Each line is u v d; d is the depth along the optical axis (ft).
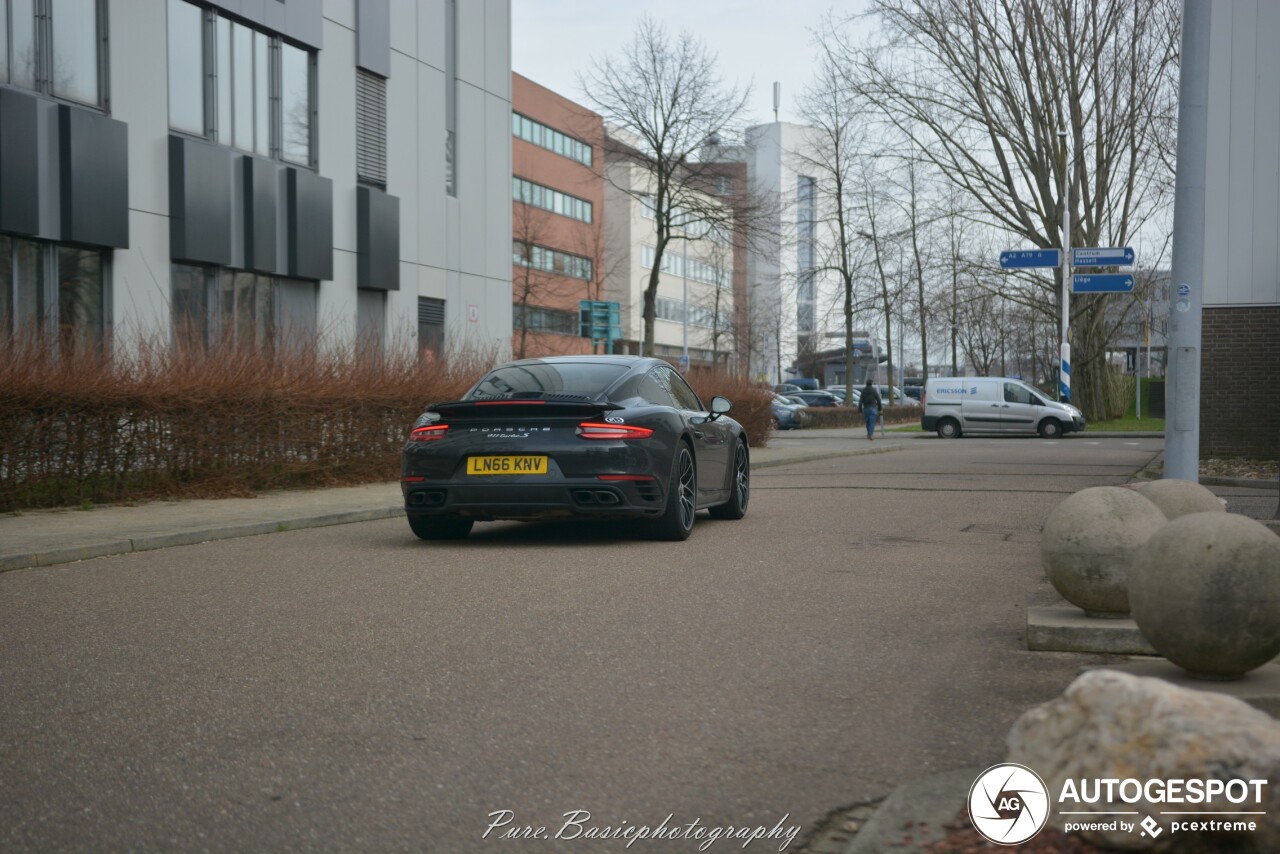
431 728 15.03
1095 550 19.39
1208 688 15.64
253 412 47.93
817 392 213.66
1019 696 16.35
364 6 79.92
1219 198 67.67
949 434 132.87
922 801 11.63
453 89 92.32
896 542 33.27
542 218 215.31
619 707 15.94
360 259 79.56
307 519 39.04
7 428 39.65
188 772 13.38
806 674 17.74
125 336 56.49
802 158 165.89
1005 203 126.62
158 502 44.32
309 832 11.58
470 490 31.40
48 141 56.54
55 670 18.31
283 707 16.07
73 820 11.93
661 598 24.18
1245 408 68.03
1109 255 97.09
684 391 37.60
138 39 61.87
